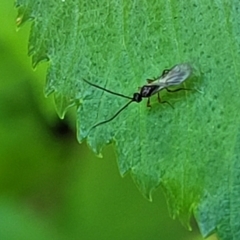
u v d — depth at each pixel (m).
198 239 0.05
